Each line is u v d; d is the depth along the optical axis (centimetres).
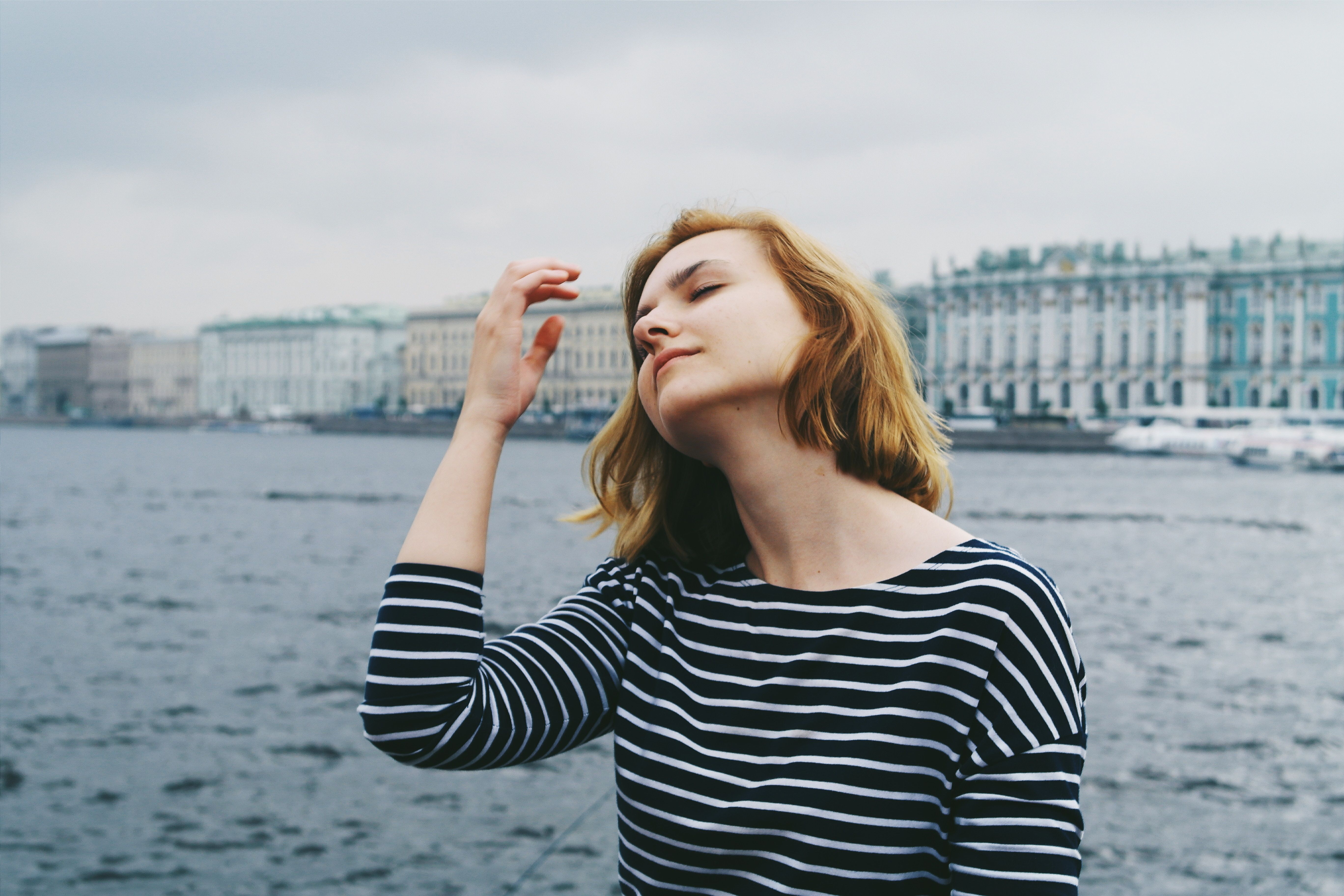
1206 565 2164
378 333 11469
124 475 5162
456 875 677
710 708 98
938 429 106
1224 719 1030
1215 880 671
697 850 94
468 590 99
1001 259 8938
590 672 106
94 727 995
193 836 748
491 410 106
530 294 108
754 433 98
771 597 100
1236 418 7369
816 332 96
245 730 987
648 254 111
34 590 1820
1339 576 2005
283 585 1872
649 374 103
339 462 6359
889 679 91
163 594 1769
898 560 96
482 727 98
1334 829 750
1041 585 92
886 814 89
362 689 1097
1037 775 86
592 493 120
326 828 755
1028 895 83
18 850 723
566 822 756
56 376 14262
